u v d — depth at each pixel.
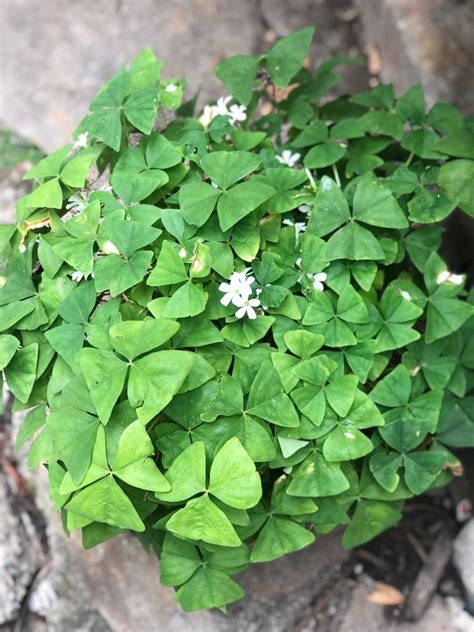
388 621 0.58
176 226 0.39
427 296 0.42
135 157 0.43
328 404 0.39
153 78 0.46
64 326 0.38
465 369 0.45
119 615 0.57
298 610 0.57
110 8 0.90
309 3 0.90
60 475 0.38
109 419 0.36
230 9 0.90
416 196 0.43
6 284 0.41
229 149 0.46
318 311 0.39
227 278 0.39
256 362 0.39
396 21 0.80
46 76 0.87
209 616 0.56
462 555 0.58
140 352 0.36
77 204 0.43
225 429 0.37
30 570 0.61
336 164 0.49
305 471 0.39
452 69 0.75
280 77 0.46
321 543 0.59
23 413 0.60
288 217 0.44
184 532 0.36
